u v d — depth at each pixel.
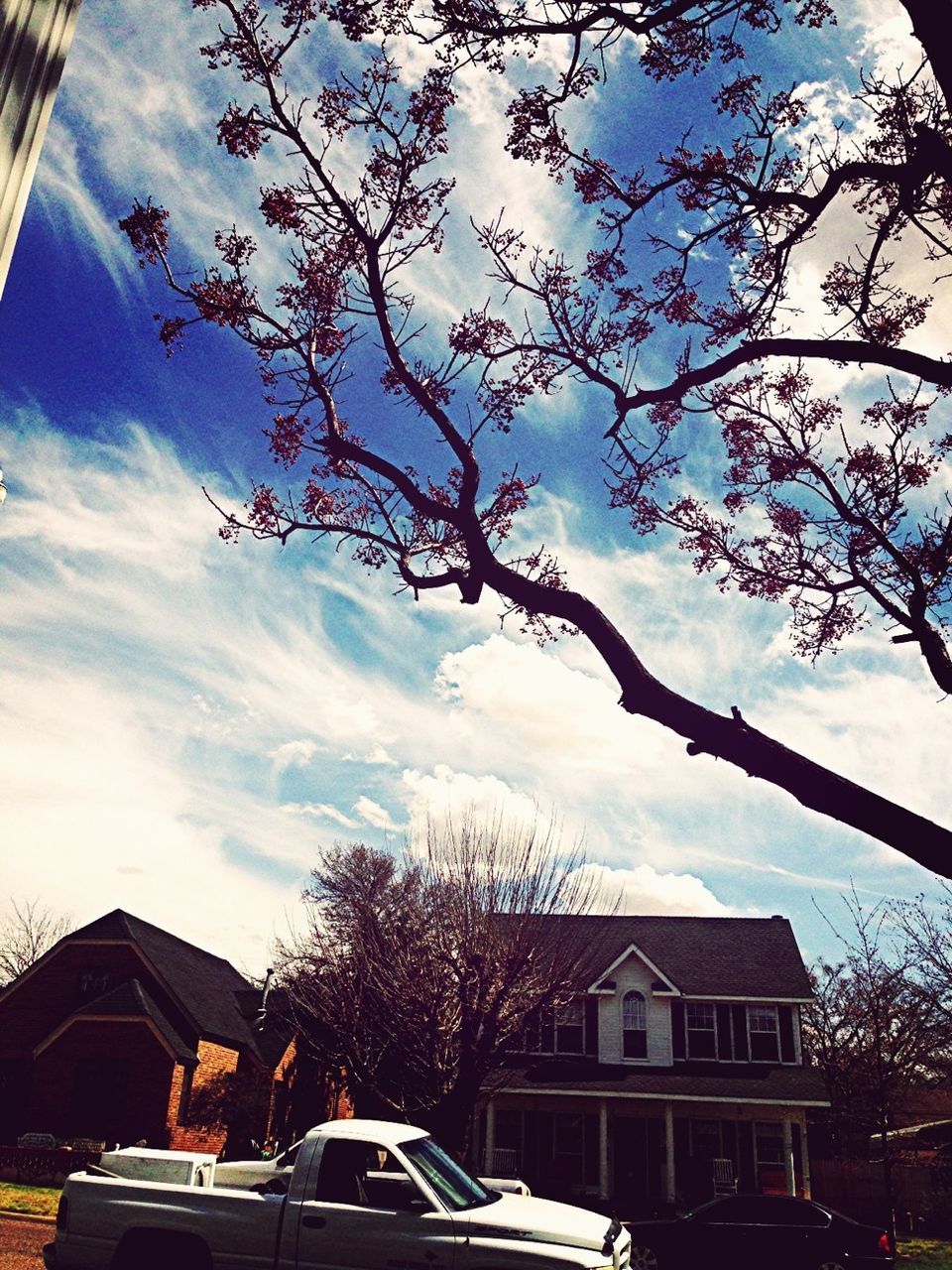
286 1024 32.53
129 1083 26.05
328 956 24.50
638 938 33.28
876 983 27.47
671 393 6.93
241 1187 8.76
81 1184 8.48
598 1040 30.27
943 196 6.71
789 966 31.47
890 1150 26.83
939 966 24.20
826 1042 36.47
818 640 9.63
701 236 7.60
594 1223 7.94
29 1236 14.30
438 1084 19.00
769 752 4.41
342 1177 8.27
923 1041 27.34
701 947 32.81
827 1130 37.19
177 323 7.08
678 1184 28.19
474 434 7.53
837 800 4.21
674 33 6.83
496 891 20.45
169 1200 8.26
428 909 20.95
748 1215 16.08
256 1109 29.25
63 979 29.20
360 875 29.86
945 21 4.17
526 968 19.70
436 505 5.92
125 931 29.55
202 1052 27.89
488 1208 8.05
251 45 6.49
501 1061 20.69
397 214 6.78
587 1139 29.28
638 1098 27.89
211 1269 7.97
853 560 9.18
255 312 6.93
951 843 3.99
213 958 37.12
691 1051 30.06
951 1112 34.22
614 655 4.97
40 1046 26.55
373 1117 24.38
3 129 3.94
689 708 4.66
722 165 7.45
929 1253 22.36
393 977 20.11
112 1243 8.15
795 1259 15.52
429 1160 8.44
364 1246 7.72
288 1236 7.88
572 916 21.22
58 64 4.29
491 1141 28.56
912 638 7.29
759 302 7.87
